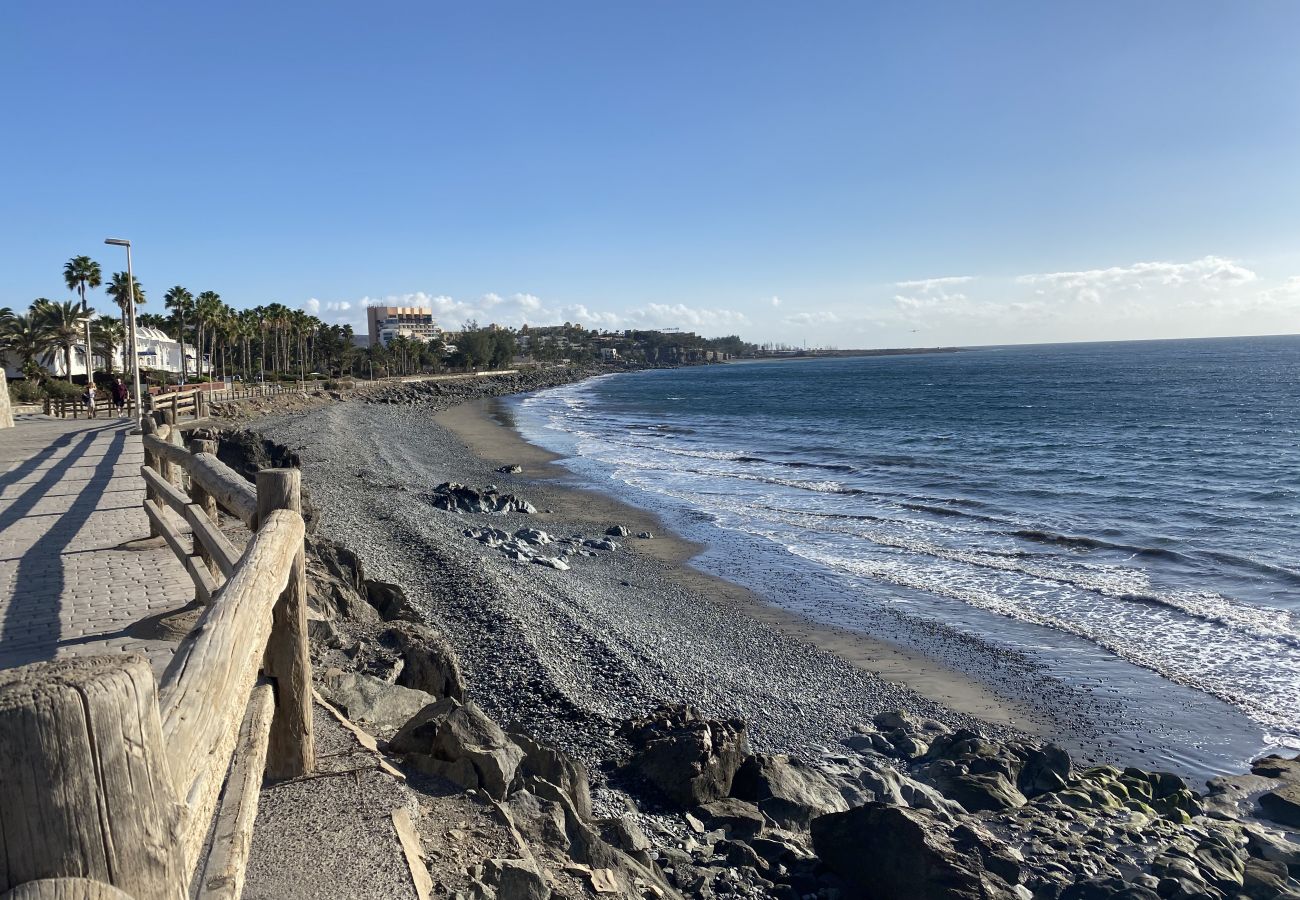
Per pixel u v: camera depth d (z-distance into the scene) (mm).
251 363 101438
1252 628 14758
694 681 11812
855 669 13203
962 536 22141
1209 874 7828
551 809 5207
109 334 62875
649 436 52844
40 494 12844
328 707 5086
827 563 19594
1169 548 20312
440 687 7961
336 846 3506
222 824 2396
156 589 7480
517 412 76312
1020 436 48500
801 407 79188
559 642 12562
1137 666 13352
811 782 8633
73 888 1062
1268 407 66375
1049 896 7203
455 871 3824
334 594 9484
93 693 1089
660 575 18594
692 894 6465
